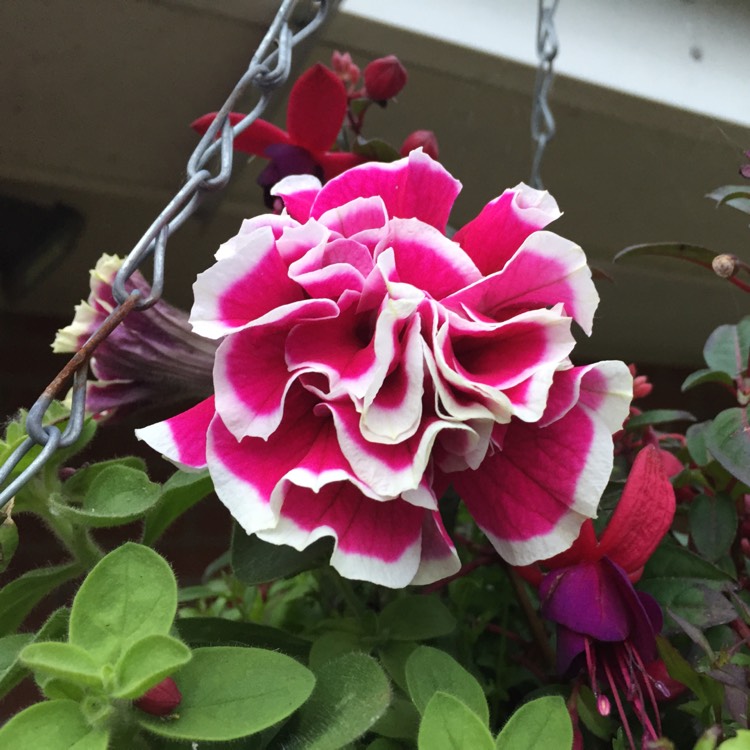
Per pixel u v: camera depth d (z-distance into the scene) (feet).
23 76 1.17
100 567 0.58
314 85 0.94
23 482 0.55
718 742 0.59
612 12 1.65
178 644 0.54
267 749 0.62
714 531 0.89
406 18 1.38
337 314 0.61
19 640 0.66
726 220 1.87
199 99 1.29
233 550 0.75
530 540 0.66
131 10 1.11
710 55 1.75
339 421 0.59
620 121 1.63
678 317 2.29
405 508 0.63
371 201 0.65
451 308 0.63
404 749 0.70
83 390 0.58
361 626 0.80
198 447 0.64
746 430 0.85
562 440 0.66
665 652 0.69
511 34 1.49
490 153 1.67
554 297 0.66
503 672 0.94
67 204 1.42
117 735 0.56
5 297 1.54
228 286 0.61
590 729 0.77
